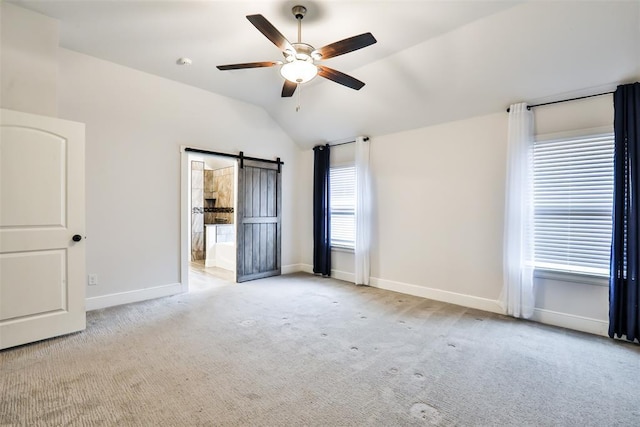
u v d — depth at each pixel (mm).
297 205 6098
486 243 3838
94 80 3691
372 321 3412
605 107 3068
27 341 2717
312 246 5992
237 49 3496
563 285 3309
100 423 1756
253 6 2719
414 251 4496
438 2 2654
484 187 3852
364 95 4316
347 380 2238
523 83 3307
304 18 2873
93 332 3027
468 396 2057
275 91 4738
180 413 1854
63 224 2895
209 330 3121
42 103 2861
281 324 3305
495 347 2789
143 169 4082
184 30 3127
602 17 2553
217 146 4844
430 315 3621
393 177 4738
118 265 3895
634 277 2824
